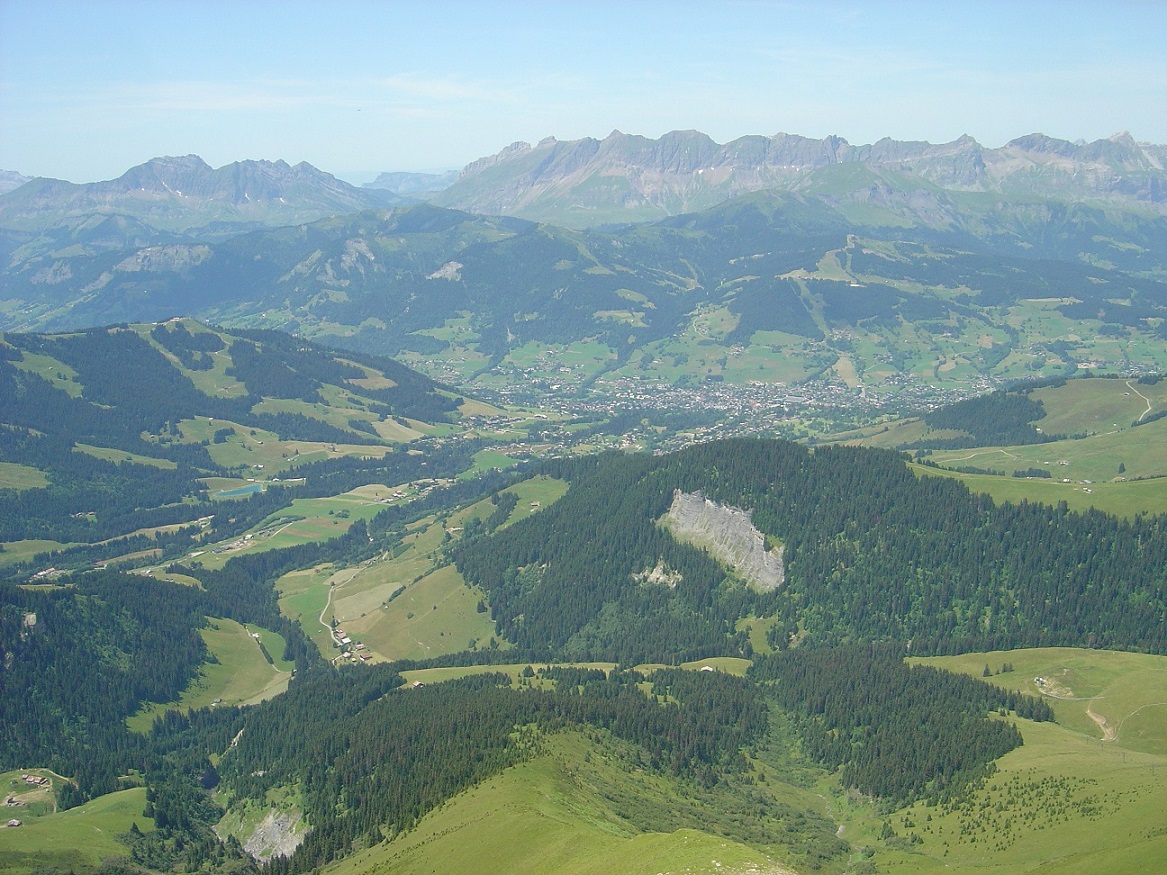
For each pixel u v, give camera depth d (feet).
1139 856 567.18
